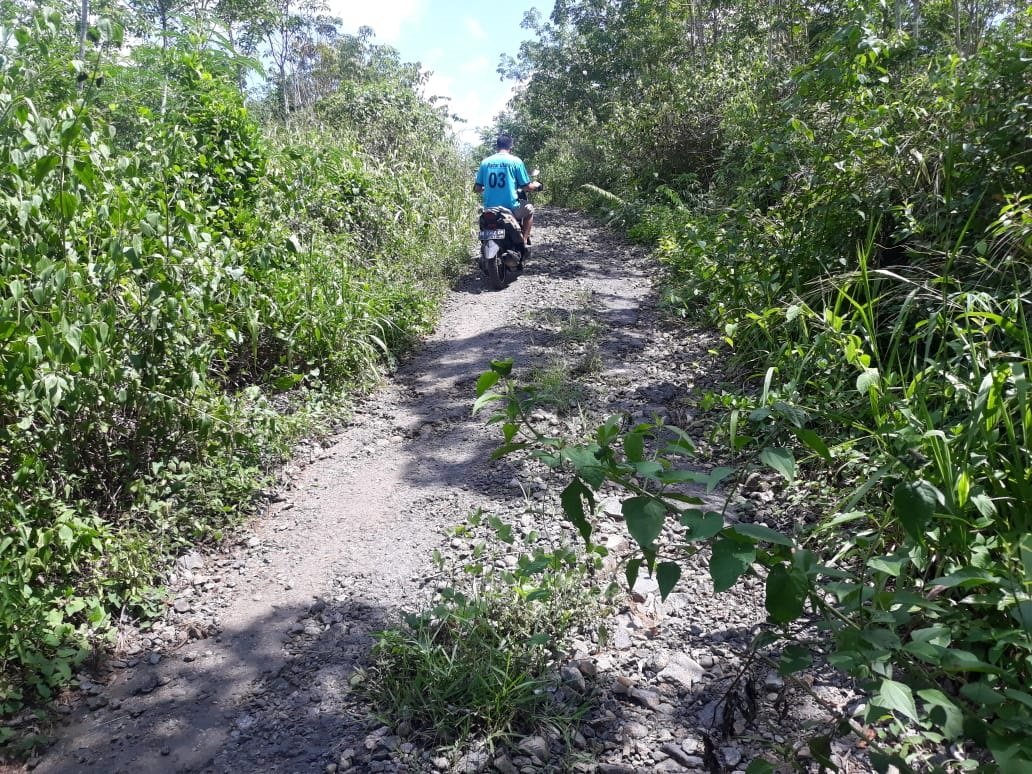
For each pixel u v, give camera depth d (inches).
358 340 250.8
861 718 99.5
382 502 174.6
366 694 110.7
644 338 281.0
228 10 828.0
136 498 156.6
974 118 192.1
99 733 109.3
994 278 163.8
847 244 216.5
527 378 238.5
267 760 101.6
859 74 218.2
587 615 124.4
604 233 552.7
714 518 65.6
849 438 157.5
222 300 199.3
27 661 114.9
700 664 114.8
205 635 130.6
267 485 182.4
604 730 102.4
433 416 224.1
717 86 559.5
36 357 125.2
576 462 69.3
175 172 223.1
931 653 65.4
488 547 148.0
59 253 144.1
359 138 524.7
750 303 236.5
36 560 123.8
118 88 236.2
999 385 113.6
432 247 390.6
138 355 153.5
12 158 133.0
